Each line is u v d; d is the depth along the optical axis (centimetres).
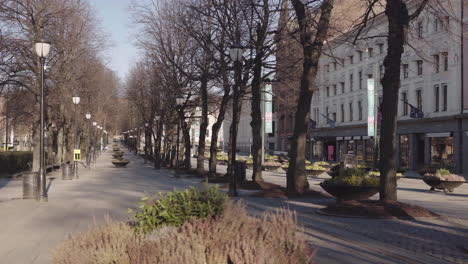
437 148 4478
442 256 853
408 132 4856
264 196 1958
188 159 4106
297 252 507
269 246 484
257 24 2312
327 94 6894
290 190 1986
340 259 819
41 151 1847
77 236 578
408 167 4888
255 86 2438
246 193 2156
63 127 4603
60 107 4438
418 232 1107
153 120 6022
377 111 4456
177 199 584
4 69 2970
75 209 1541
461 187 2925
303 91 1988
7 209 1558
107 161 6856
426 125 4578
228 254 468
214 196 580
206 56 3170
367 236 1052
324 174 4394
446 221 1295
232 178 2027
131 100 6800
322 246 931
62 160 5106
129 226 579
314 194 1967
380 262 802
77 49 4069
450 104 4247
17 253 860
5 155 3416
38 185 1833
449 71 4244
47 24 3209
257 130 2458
